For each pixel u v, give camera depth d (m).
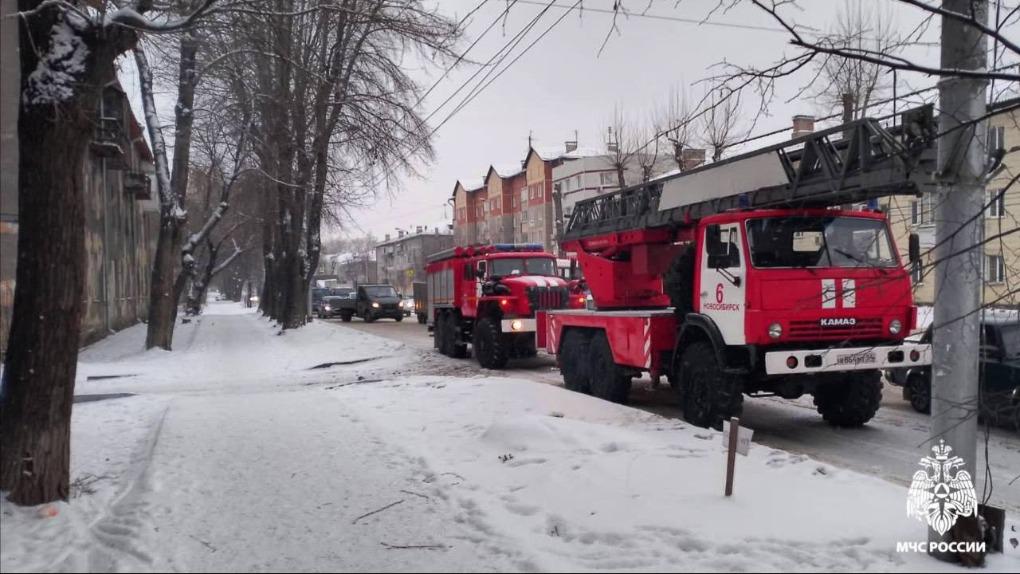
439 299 20.81
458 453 7.33
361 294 41.53
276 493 6.02
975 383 4.40
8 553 4.55
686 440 7.50
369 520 5.35
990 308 4.30
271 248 40.09
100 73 5.65
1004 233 3.94
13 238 9.35
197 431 8.49
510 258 17.69
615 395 11.09
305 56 15.52
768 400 11.79
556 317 12.88
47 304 5.45
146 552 4.63
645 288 11.77
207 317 48.84
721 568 4.25
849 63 6.07
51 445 5.49
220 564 4.53
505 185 74.00
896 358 8.34
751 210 8.66
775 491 5.61
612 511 5.25
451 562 4.52
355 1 10.27
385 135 18.08
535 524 5.12
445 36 10.84
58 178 5.43
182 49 13.67
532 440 7.31
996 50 4.23
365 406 10.24
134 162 32.22
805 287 8.18
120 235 29.28
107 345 22.27
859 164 7.24
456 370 16.84
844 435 9.11
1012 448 8.22
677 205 10.04
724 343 8.57
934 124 6.30
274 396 11.55
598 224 12.10
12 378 5.43
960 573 4.18
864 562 4.30
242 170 21.55
